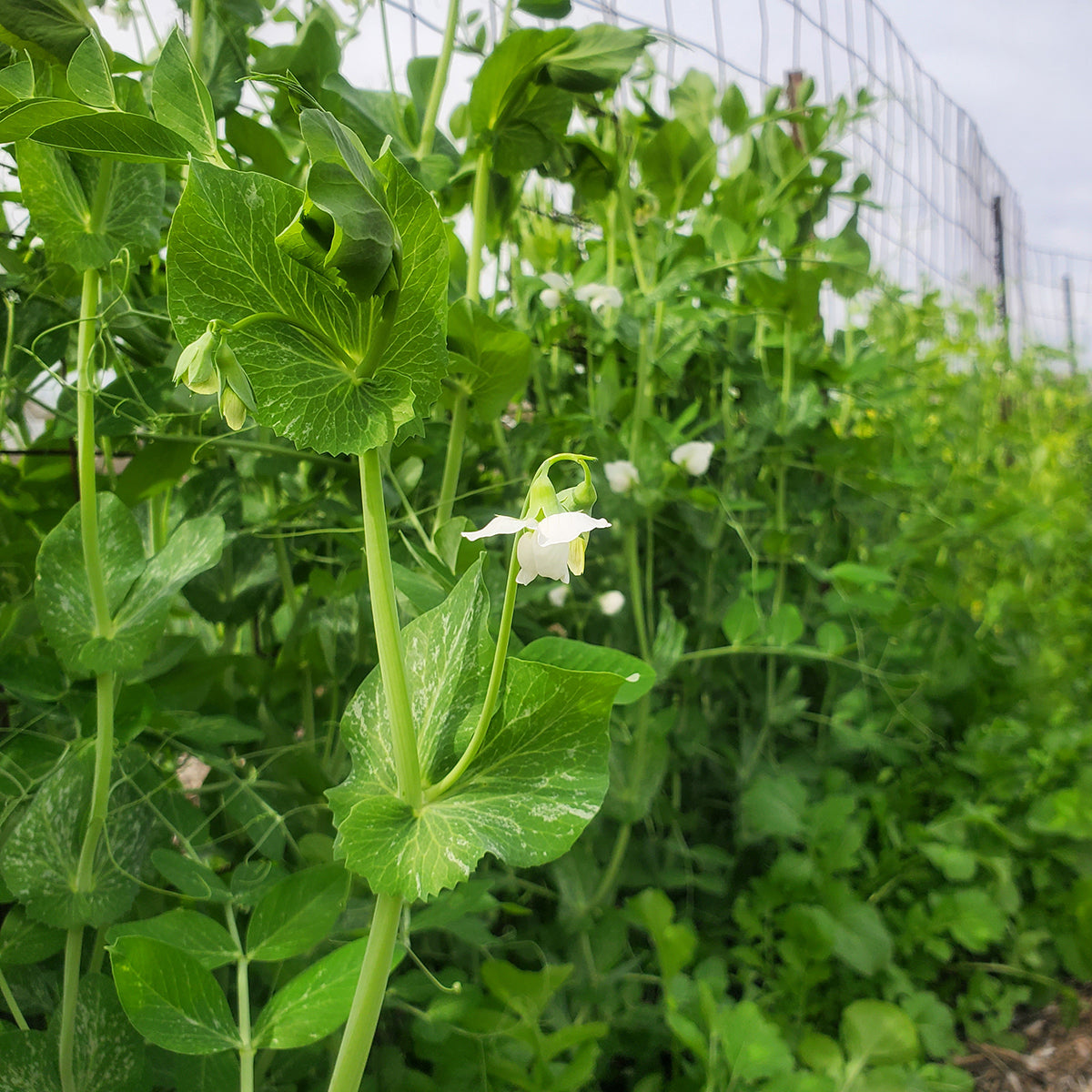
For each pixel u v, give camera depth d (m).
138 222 0.33
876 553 0.75
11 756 0.36
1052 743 0.70
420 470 0.45
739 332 0.73
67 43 0.29
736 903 0.57
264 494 0.54
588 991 0.49
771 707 0.65
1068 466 1.25
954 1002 0.64
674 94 0.74
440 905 0.37
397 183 0.22
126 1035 0.31
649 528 0.57
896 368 0.81
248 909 0.38
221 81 0.41
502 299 0.64
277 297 0.22
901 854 0.65
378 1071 0.41
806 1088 0.40
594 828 0.55
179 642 0.41
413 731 0.25
